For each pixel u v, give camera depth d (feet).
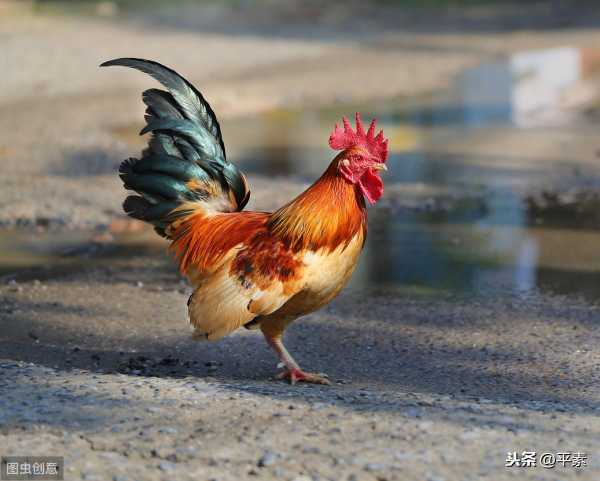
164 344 24.97
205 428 16.71
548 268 31.27
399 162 46.80
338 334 25.71
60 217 37.96
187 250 21.15
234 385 20.57
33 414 17.22
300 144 51.24
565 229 35.63
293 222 19.58
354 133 20.25
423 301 28.45
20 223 37.32
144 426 16.78
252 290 19.48
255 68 74.43
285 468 15.14
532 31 90.22
